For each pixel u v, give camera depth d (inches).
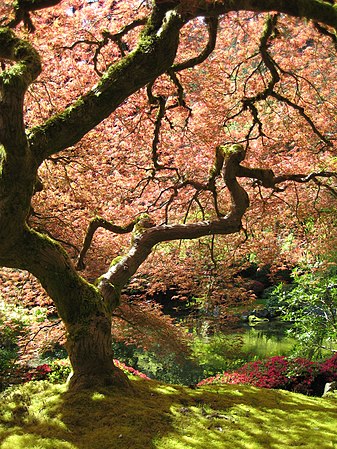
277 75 232.1
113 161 303.7
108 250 312.0
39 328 287.0
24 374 258.2
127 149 298.5
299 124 295.6
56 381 202.1
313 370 269.4
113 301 180.1
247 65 293.6
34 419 143.4
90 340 163.2
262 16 270.7
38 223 282.7
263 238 330.6
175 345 305.9
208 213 314.5
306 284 317.7
